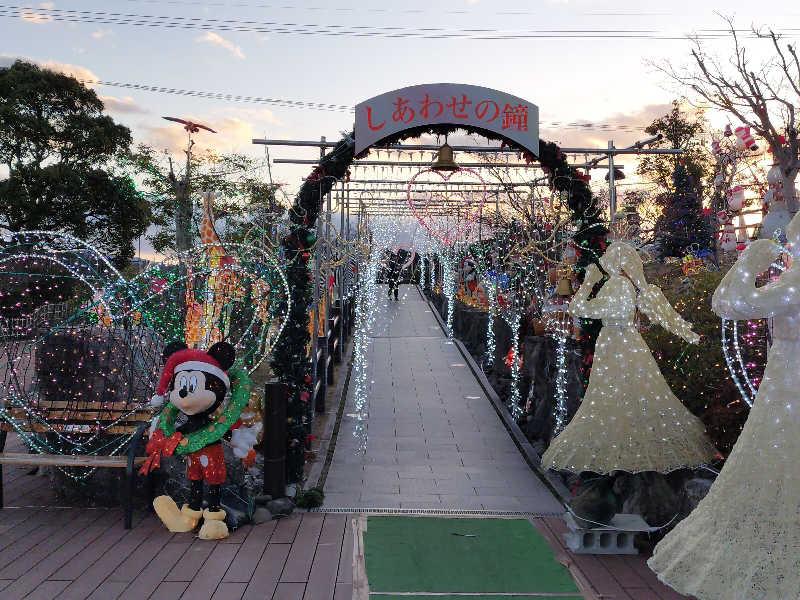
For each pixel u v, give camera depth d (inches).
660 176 1042.7
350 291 781.9
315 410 454.0
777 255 157.6
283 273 306.2
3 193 939.3
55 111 1005.2
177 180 726.5
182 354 243.3
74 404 274.5
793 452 145.8
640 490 241.1
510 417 437.7
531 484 313.0
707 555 152.2
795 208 665.0
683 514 230.8
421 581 201.5
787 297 150.1
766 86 719.7
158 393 241.4
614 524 229.6
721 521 152.4
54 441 275.3
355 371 578.9
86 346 288.0
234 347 252.8
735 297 154.9
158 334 296.8
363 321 686.5
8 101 973.8
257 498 262.1
